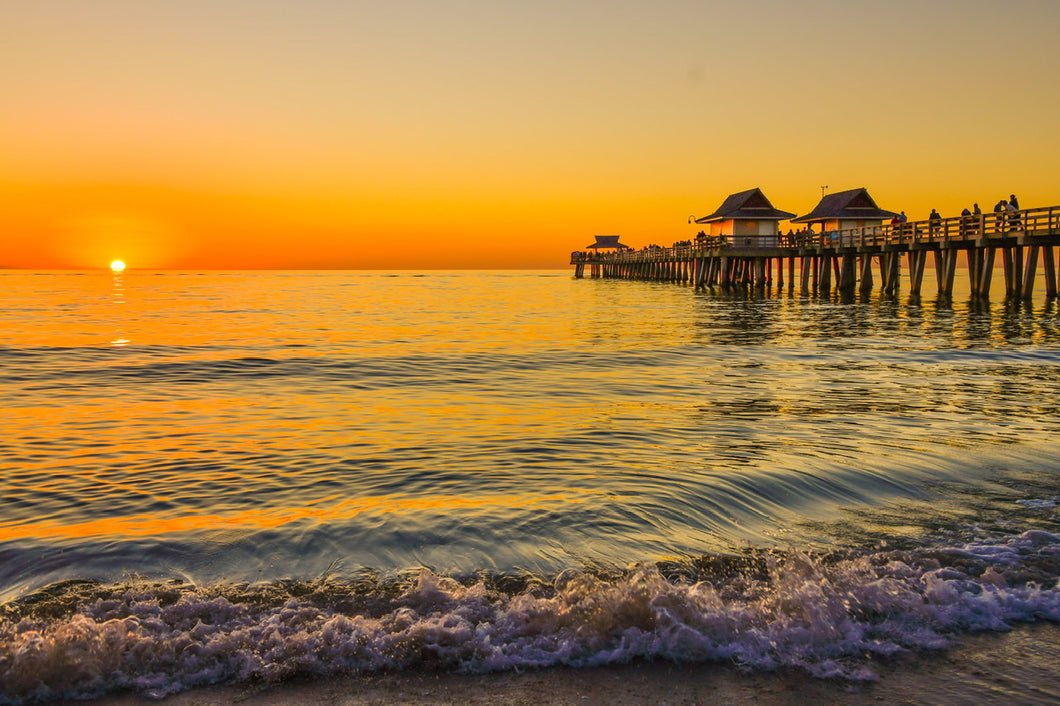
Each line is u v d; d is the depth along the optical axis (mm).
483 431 10172
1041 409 11547
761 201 56062
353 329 28188
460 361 18141
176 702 3863
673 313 36500
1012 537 5859
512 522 6164
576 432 10039
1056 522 6203
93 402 12680
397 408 12078
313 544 5703
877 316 32312
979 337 22938
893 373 15758
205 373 16203
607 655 4262
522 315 36469
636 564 5367
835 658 4254
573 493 7055
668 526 6117
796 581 4957
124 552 5543
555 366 17297
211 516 6461
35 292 67188
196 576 5160
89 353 19500
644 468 7996
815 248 49594
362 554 5523
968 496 6887
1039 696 3896
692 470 7840
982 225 33250
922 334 24141
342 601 4809
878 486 7188
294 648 4266
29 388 14156
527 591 4945
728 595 4898
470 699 3887
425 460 8500
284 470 8094
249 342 22891
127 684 3986
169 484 7539
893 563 5324
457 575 5188
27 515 6527
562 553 5547
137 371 16375
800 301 45375
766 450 8812
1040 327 25953
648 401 12586
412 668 4148
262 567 5305
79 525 6219
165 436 9883
